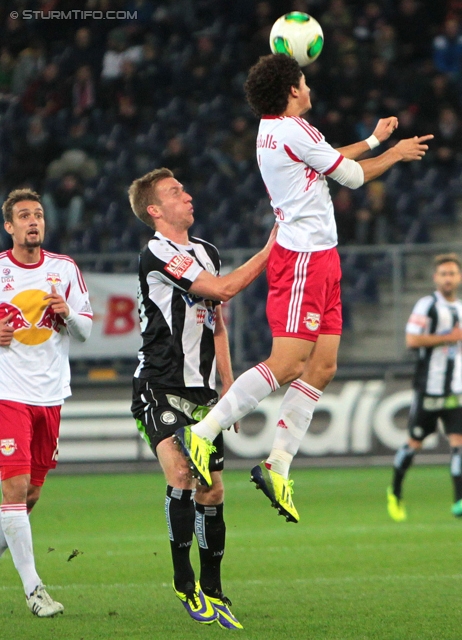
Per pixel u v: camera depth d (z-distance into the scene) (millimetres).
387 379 51000
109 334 52062
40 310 20344
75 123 68812
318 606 19734
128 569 24859
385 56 69438
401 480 33375
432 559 25266
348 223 58000
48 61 73500
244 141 65500
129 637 17109
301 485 44031
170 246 18750
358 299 51875
